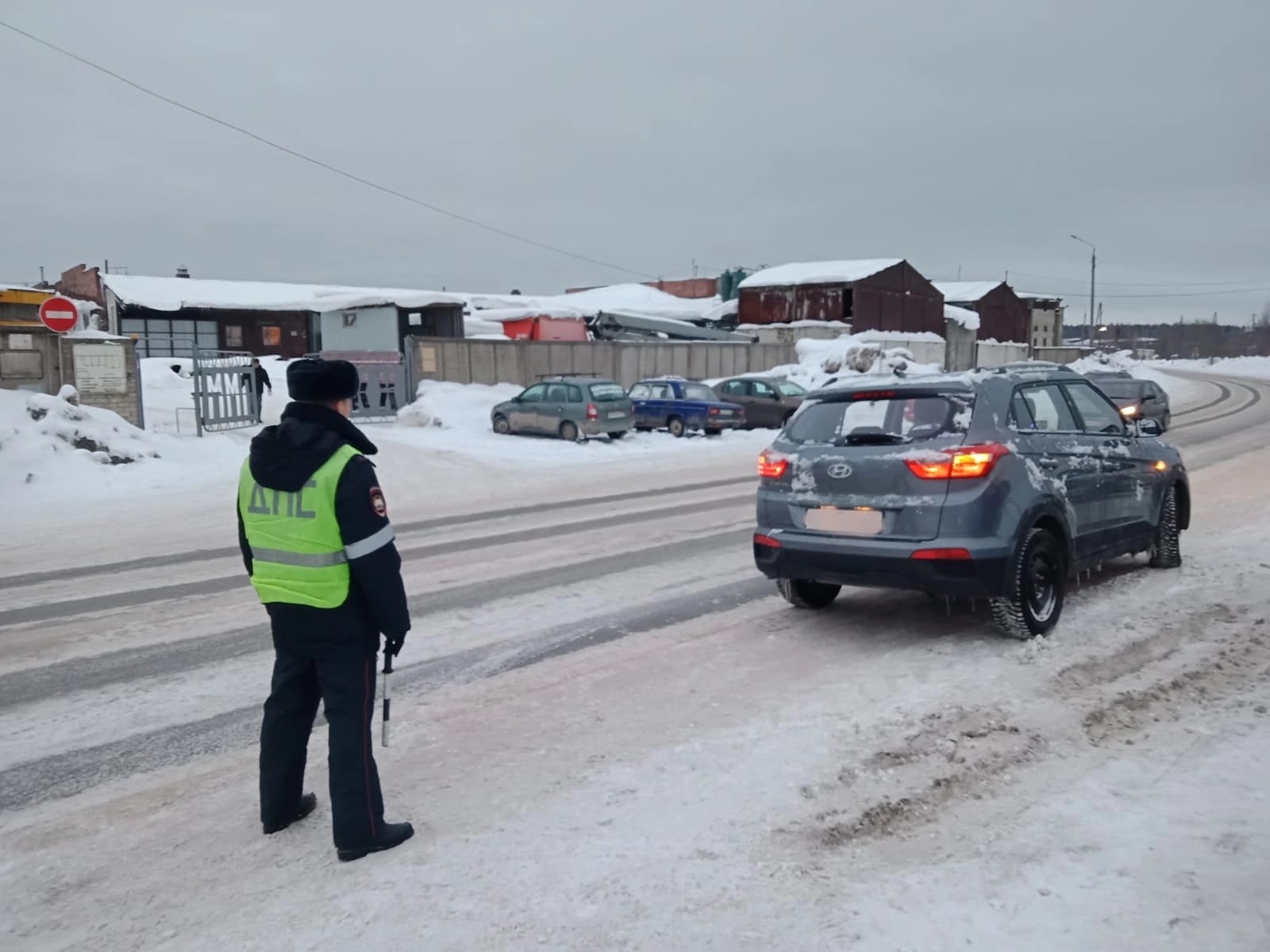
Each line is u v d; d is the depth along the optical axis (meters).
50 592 8.05
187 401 27.62
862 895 3.04
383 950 2.83
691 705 4.78
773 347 36.12
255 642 6.32
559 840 3.46
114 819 3.77
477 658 5.71
